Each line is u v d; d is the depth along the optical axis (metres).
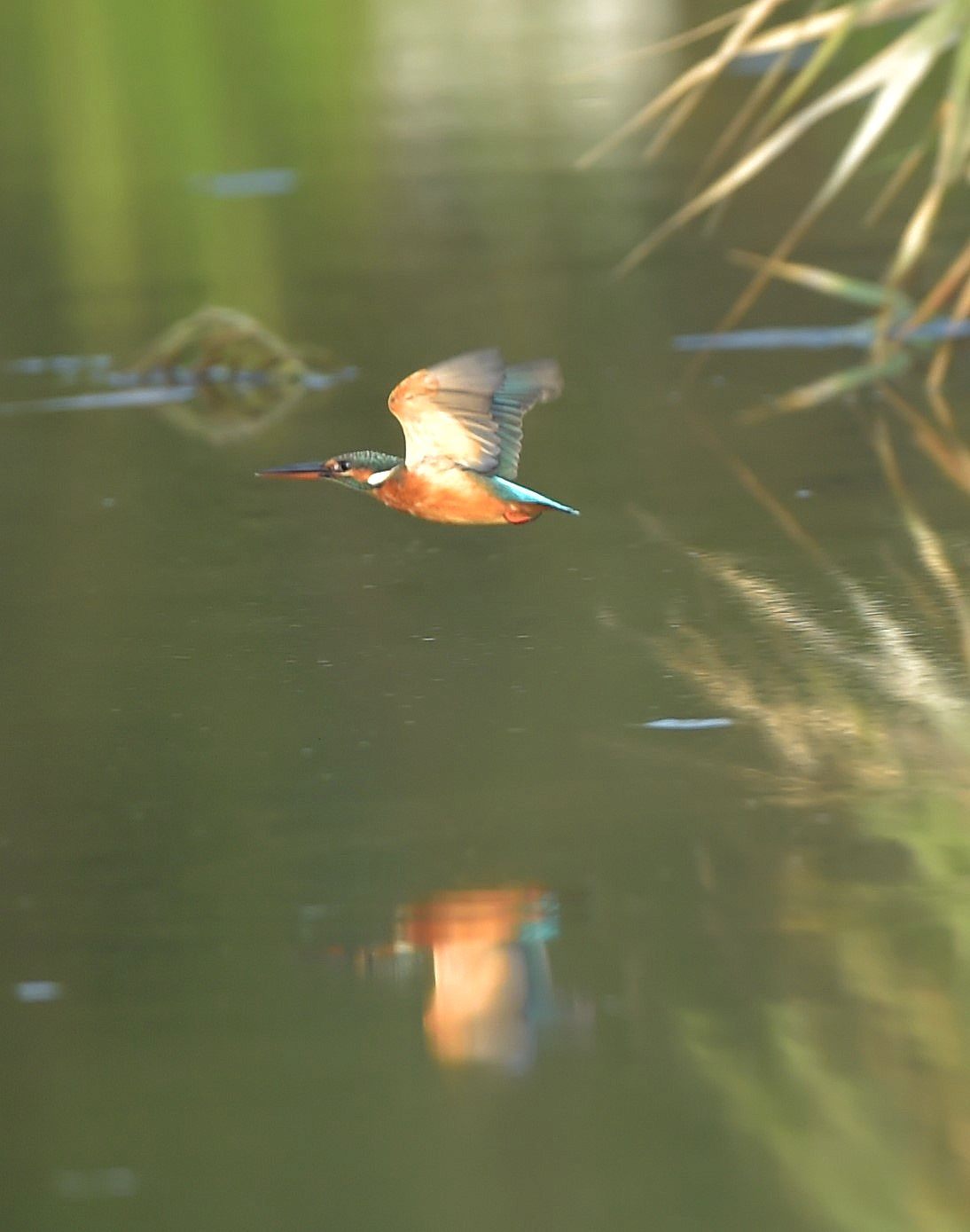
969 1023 6.92
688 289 18.94
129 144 28.61
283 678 10.36
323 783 9.02
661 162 24.73
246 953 7.57
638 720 9.55
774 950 7.42
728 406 15.23
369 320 18.45
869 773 8.86
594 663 10.31
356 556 12.38
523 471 13.85
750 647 10.43
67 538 12.94
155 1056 6.95
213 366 17.09
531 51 33.06
